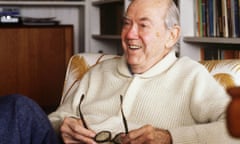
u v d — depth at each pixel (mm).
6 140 1098
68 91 1745
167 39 1357
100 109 1389
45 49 2693
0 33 2621
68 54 2723
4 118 1109
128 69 1404
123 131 1256
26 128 1130
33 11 3150
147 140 1024
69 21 3223
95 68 1563
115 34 2734
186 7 1897
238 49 1816
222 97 1168
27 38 2662
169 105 1254
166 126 1240
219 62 1445
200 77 1243
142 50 1334
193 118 1224
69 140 1221
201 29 1855
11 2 2871
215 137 1036
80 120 1245
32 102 1166
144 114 1282
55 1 2930
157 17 1319
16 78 2668
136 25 1339
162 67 1330
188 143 1040
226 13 1675
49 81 2711
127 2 2342
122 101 1324
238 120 367
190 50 1927
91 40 2992
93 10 2984
